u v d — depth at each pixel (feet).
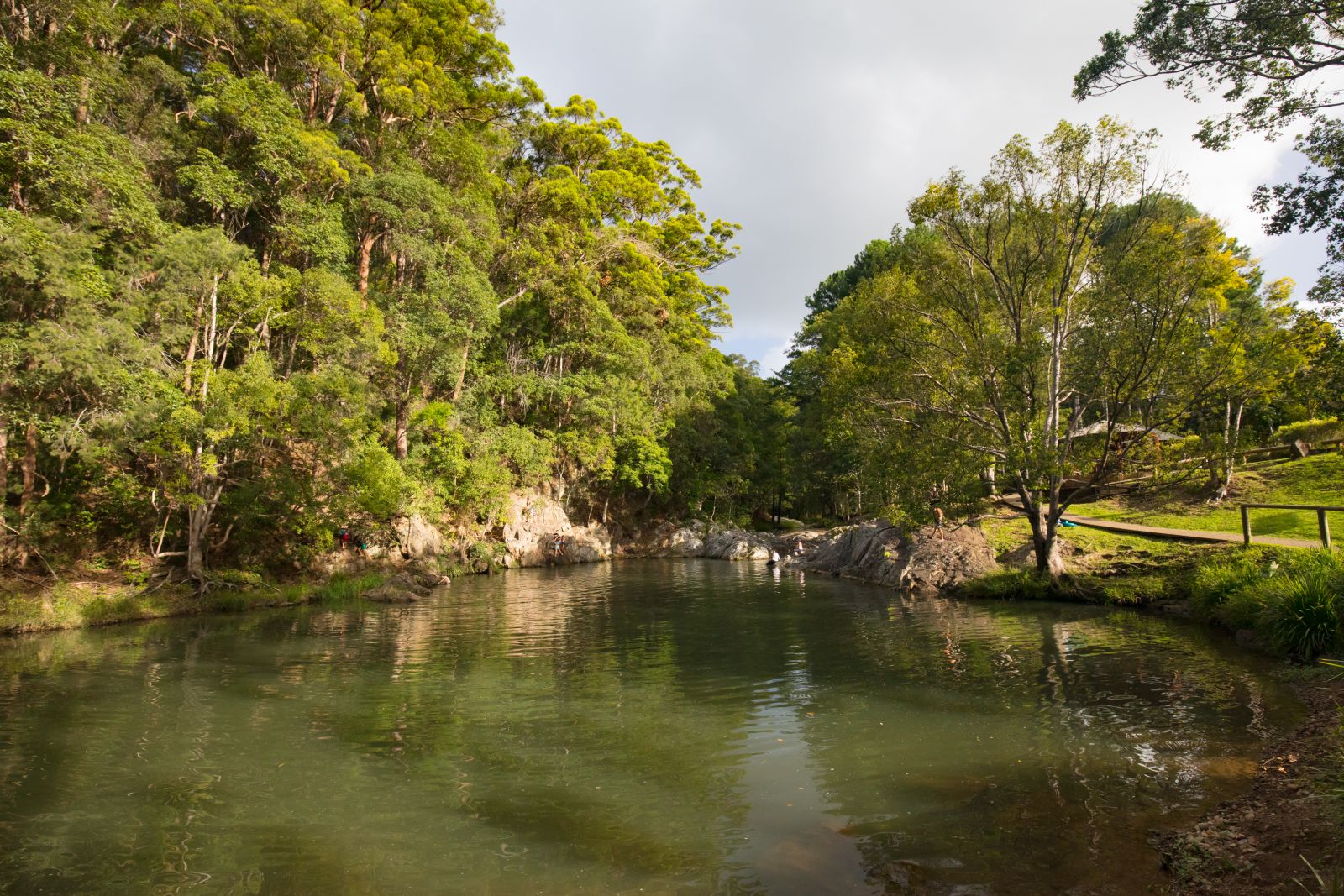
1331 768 23.21
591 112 192.44
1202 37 43.11
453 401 124.88
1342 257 40.60
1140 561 72.33
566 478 159.12
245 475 82.43
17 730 31.78
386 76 116.57
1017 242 77.77
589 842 20.66
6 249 52.47
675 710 34.76
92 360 55.83
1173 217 72.90
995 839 20.34
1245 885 17.01
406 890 17.92
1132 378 70.49
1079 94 49.32
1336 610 39.88
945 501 76.84
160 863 19.36
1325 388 47.39
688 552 170.71
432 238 114.32
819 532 167.43
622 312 173.27
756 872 18.74
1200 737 28.37
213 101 82.58
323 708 35.47
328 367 86.89
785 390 226.99
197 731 31.63
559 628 60.95
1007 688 37.65
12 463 72.33
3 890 17.84
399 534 104.99
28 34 67.51
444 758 27.99
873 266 176.45
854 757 27.68
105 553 74.74
